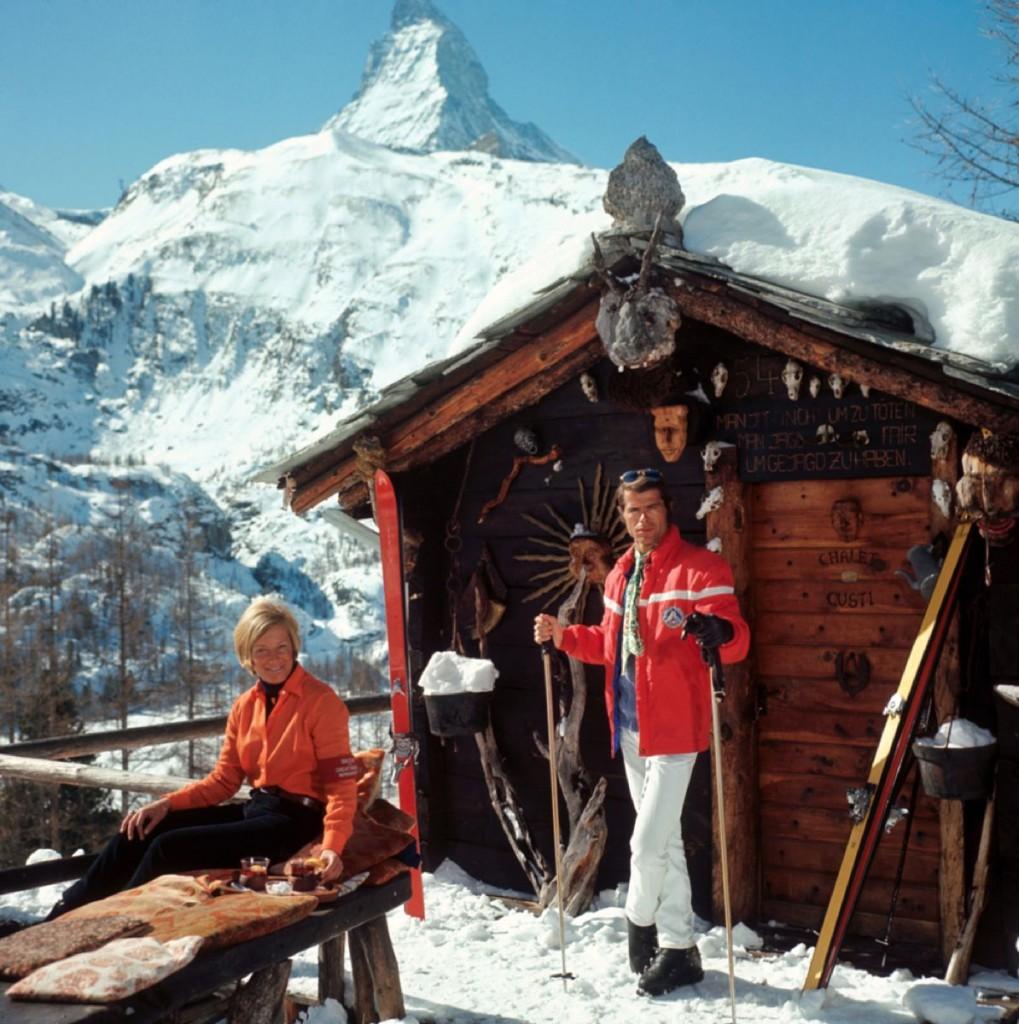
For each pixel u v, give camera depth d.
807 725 5.18
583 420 5.73
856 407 4.96
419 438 5.95
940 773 4.45
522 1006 4.27
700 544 5.34
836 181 6.64
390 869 3.90
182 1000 2.98
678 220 5.41
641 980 4.39
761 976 4.57
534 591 5.91
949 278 4.76
